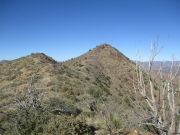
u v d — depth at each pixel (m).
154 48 6.08
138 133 10.92
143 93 6.11
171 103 5.94
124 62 74.88
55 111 17.39
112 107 15.82
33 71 40.03
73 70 49.00
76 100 25.94
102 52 79.81
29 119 12.54
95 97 29.67
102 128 13.48
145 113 6.31
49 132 11.82
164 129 5.93
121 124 12.50
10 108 18.75
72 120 12.58
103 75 58.59
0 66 49.81
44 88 28.16
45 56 53.38
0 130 12.84
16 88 31.11
